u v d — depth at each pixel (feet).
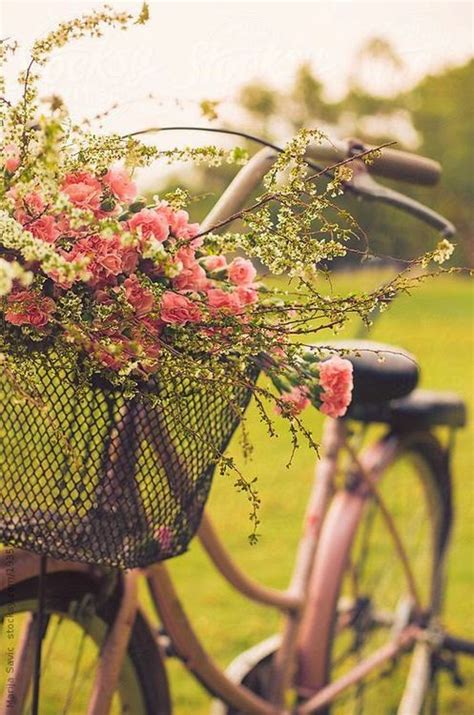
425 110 127.24
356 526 12.70
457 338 59.31
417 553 15.06
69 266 6.18
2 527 7.15
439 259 7.05
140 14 6.72
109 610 9.17
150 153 6.72
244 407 7.70
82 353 6.82
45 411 6.36
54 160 6.07
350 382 7.32
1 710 8.09
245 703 11.02
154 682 9.88
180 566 20.71
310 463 28.48
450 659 14.14
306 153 9.09
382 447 13.60
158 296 6.72
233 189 8.45
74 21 6.68
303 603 11.90
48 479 7.17
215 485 26.37
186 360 6.82
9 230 6.21
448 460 14.88
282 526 23.66
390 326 62.90
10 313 6.51
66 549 7.32
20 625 8.90
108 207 6.77
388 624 13.93
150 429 7.38
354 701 14.46
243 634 17.70
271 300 7.19
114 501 7.41
